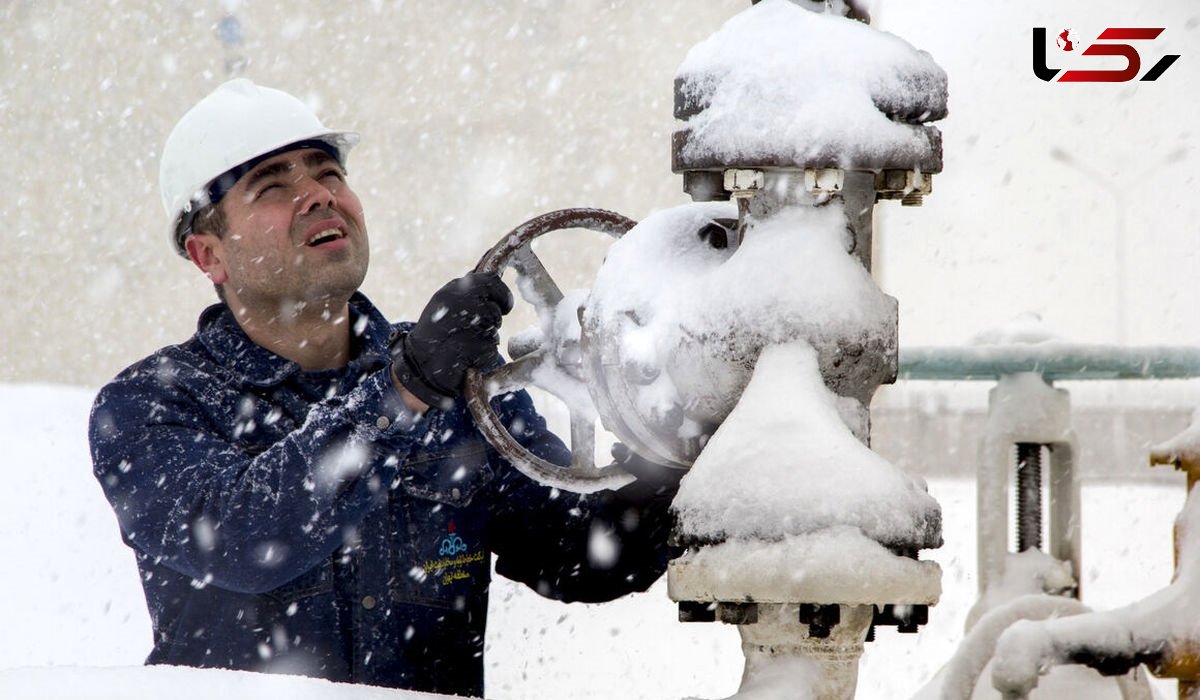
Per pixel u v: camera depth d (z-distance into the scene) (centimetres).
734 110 557
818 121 545
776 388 543
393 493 897
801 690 557
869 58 561
